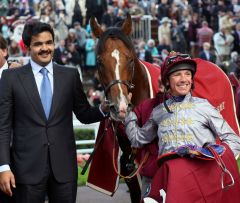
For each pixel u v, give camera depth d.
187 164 4.52
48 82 4.92
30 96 4.84
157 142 5.01
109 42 5.40
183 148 4.52
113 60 5.31
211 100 5.73
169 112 4.77
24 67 4.95
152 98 5.24
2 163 4.73
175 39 18.94
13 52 16.66
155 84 5.88
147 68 5.99
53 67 4.98
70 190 4.88
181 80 4.75
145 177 5.12
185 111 4.73
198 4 21.62
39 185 4.80
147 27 19.84
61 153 4.87
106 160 5.71
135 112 5.17
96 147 5.54
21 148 4.83
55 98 4.89
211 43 20.33
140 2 20.95
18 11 19.25
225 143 4.64
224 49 19.72
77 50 18.03
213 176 4.52
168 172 4.51
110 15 18.72
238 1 22.83
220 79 5.91
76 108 5.12
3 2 20.11
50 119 4.86
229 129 4.70
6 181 4.73
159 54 18.59
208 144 4.58
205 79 5.84
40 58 4.88
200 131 4.68
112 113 5.13
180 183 4.45
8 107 4.85
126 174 5.80
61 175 4.84
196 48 19.73
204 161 4.54
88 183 5.87
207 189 4.48
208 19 21.41
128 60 5.37
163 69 4.84
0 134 4.81
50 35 4.91
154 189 4.59
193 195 4.45
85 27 19.06
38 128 4.83
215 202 4.50
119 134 5.60
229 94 5.90
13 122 4.92
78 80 5.05
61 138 4.88
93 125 11.54
